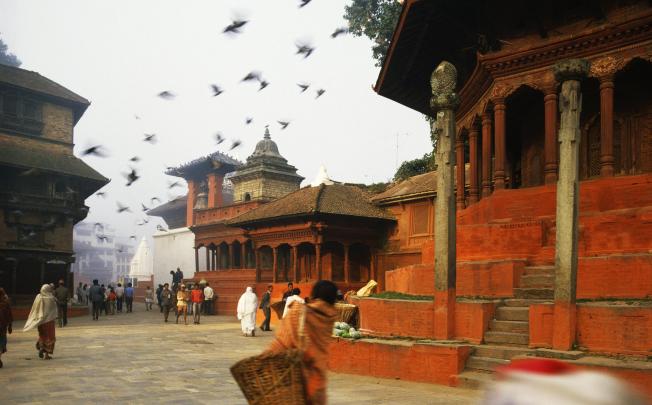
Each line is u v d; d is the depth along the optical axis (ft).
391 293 53.57
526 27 59.06
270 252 131.64
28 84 140.05
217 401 32.37
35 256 130.72
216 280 136.36
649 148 55.01
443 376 36.17
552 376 7.45
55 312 51.88
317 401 17.75
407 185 112.78
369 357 40.50
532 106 64.44
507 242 52.03
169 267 191.93
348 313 55.36
